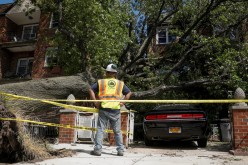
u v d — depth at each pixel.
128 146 8.11
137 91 13.28
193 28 14.23
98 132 5.68
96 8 11.30
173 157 5.79
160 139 8.38
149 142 8.91
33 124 6.01
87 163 4.66
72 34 12.77
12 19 25.50
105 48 11.55
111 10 13.02
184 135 8.02
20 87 10.41
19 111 5.26
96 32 11.56
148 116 8.45
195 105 10.20
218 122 14.07
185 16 15.50
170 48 15.16
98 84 5.88
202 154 6.54
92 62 12.20
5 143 4.73
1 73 23.67
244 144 6.53
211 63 12.80
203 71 15.20
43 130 8.31
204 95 15.41
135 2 14.94
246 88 10.88
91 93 5.77
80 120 8.20
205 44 13.10
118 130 5.76
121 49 12.68
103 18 11.58
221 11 14.27
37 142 5.34
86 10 11.34
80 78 11.01
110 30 11.86
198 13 14.41
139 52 13.62
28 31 25.66
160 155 6.15
